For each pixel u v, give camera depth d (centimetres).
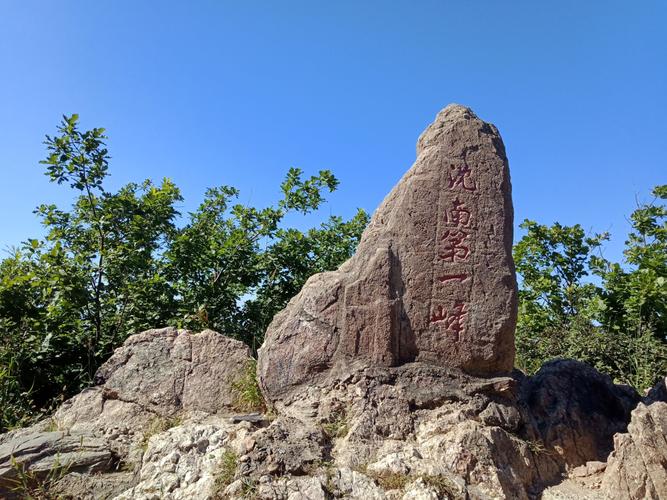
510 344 555
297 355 556
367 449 480
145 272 945
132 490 463
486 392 540
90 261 879
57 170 877
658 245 1110
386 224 584
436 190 578
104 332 864
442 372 541
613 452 518
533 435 542
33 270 863
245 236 1093
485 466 467
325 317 561
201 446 500
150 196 990
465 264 561
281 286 1084
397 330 550
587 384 611
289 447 459
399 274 563
